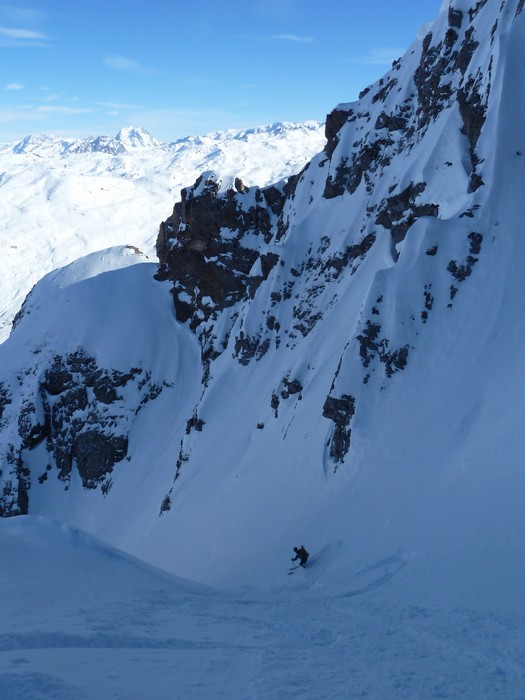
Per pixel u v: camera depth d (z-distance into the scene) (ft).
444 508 88.58
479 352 120.47
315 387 171.01
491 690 30.48
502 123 148.56
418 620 49.32
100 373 270.67
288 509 132.16
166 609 55.57
